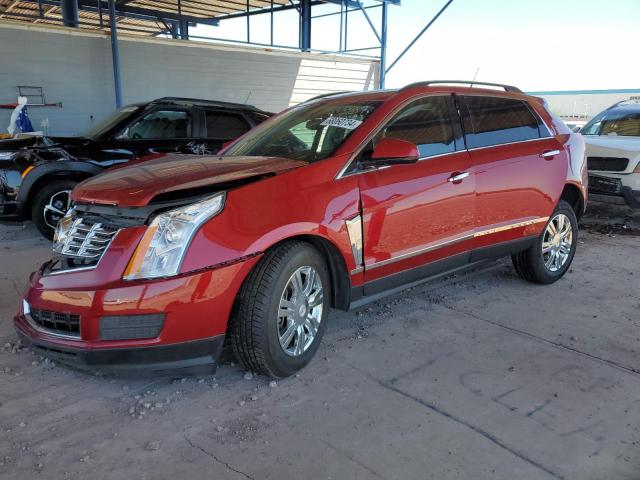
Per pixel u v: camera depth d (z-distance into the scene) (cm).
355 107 411
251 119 829
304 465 263
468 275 558
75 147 679
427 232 403
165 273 292
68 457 267
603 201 825
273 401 319
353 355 377
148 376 303
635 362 373
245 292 316
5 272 550
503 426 297
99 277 296
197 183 314
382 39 1587
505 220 463
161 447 276
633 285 535
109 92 1156
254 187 322
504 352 385
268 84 1410
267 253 321
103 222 314
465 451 275
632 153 782
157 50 1202
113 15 1094
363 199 360
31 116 1066
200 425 295
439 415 307
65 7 1244
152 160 411
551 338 409
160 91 1227
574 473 260
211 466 262
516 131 486
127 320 291
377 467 262
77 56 1101
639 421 303
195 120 780
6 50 1020
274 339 322
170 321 293
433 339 404
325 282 355
